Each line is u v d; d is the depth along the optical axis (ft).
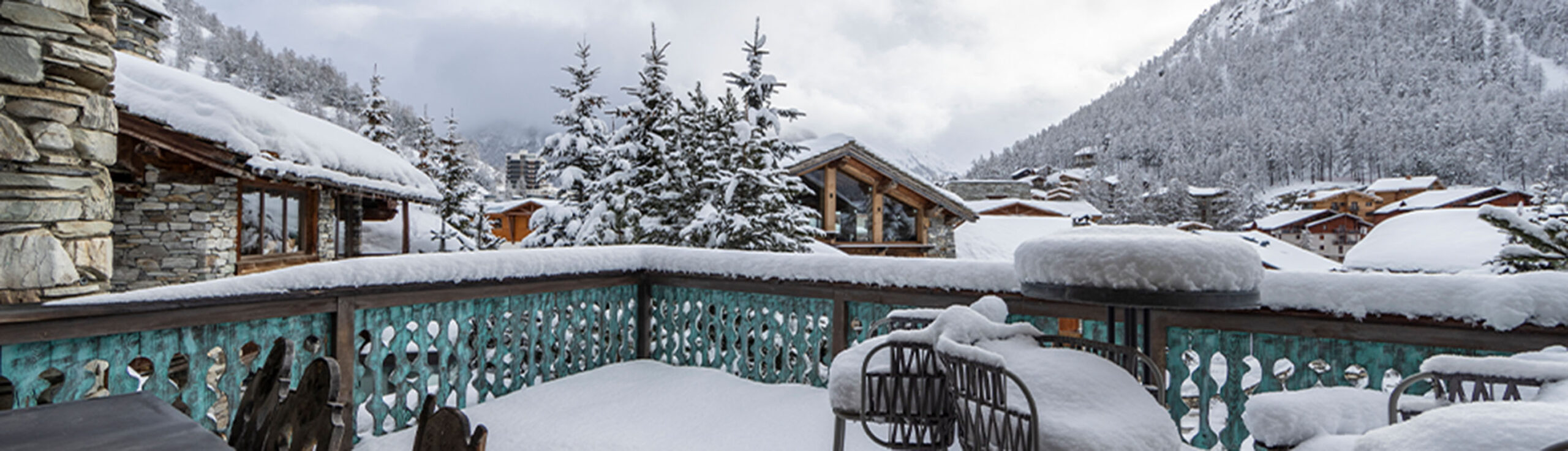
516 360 13.73
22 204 9.77
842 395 8.29
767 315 14.35
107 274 11.07
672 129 36.37
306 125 37.37
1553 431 3.63
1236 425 9.52
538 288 13.76
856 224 52.65
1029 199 139.74
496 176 249.96
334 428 4.10
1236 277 6.75
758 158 32.86
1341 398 6.66
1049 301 10.62
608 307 15.79
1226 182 297.94
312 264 10.23
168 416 5.22
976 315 7.65
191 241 27.89
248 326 9.69
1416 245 82.28
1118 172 396.78
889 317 9.93
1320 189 391.86
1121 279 6.88
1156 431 6.17
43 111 10.04
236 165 26.96
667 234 34.24
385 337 13.82
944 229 57.47
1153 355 10.06
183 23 318.45
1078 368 7.02
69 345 8.05
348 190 34.65
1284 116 634.84
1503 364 5.76
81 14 10.64
